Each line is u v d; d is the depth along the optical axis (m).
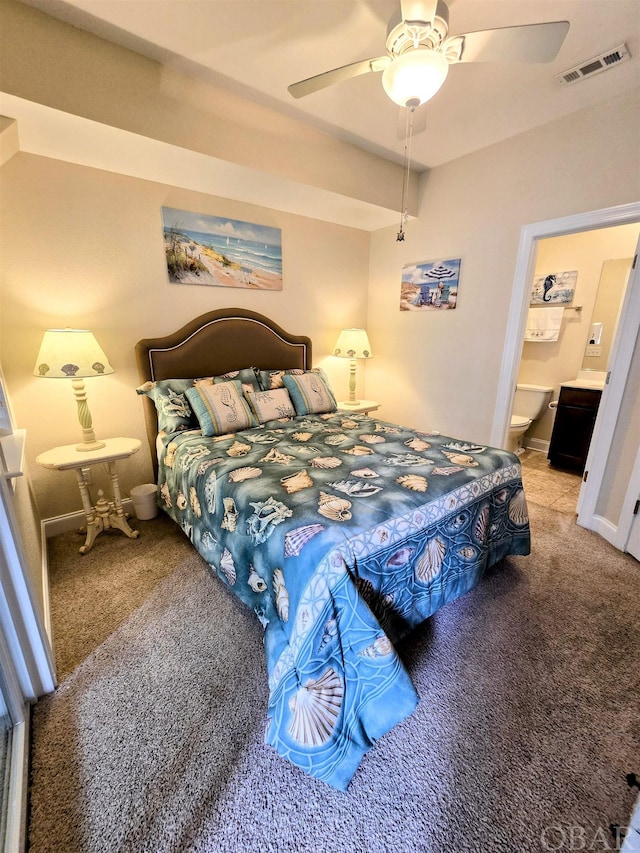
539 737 1.21
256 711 1.32
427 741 1.21
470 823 1.00
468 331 3.16
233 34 1.66
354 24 1.59
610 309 3.56
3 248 2.07
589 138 2.26
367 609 1.20
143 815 1.03
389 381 3.93
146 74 1.83
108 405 2.59
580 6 1.52
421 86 1.37
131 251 2.50
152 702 1.35
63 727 1.26
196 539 1.98
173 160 2.16
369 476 1.68
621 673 1.45
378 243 3.79
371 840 0.97
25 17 1.52
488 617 1.74
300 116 2.34
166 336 2.73
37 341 2.25
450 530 1.57
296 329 3.53
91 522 2.29
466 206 2.98
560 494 3.13
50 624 1.66
